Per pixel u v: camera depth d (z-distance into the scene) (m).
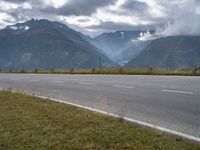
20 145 6.29
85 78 27.61
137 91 15.73
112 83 21.02
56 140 6.60
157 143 6.29
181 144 6.27
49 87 19.55
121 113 9.59
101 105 11.68
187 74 33.19
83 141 6.52
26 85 21.67
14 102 11.75
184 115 9.51
